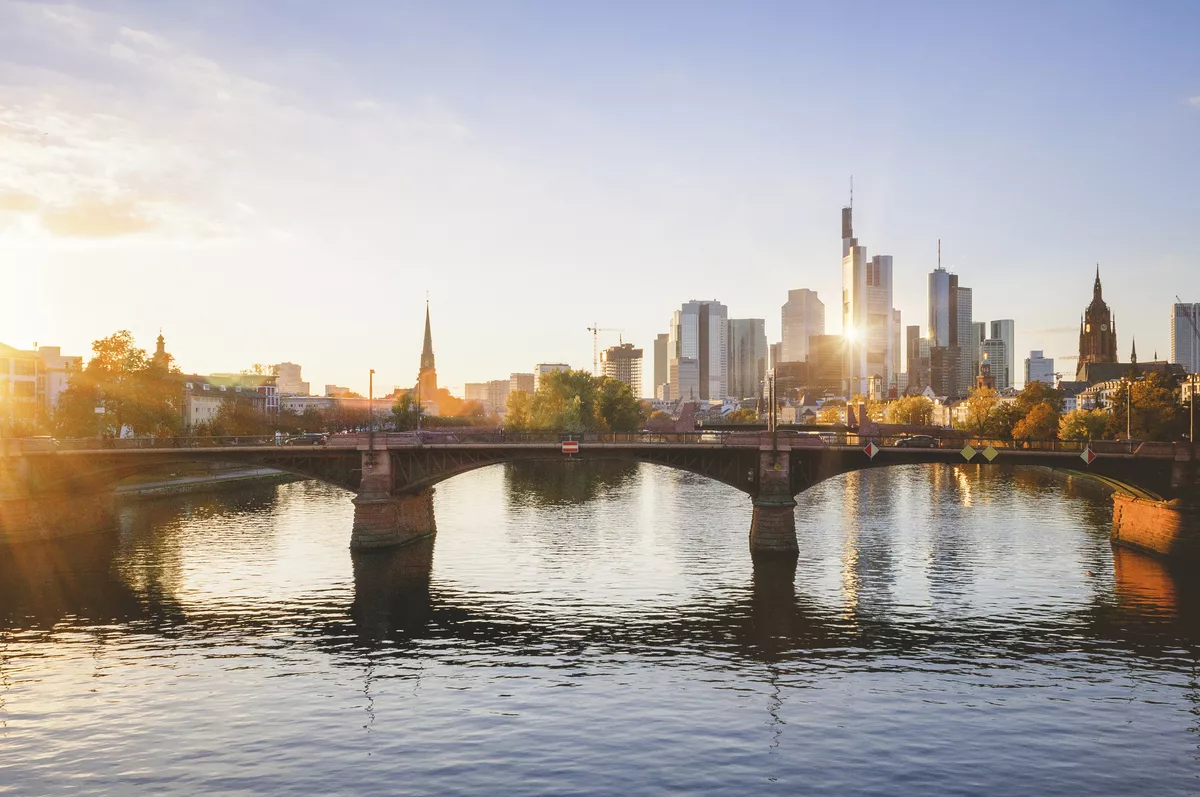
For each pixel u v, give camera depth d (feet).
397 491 347.77
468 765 148.36
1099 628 225.56
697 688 184.55
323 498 526.57
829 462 331.16
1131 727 164.25
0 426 459.32
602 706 174.50
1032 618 235.40
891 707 173.68
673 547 341.21
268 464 351.67
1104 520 405.18
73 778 145.38
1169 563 303.07
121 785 142.82
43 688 186.80
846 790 139.23
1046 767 147.74
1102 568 296.10
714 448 331.98
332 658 206.08
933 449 321.93
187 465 587.68
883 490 547.90
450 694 181.68
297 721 167.94
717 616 239.09
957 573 289.33
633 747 155.22
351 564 310.65
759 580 281.33
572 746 155.74
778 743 156.56
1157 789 140.36
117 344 495.00
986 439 343.26
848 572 292.61
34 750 156.15
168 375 558.15
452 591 269.23
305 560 318.45
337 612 246.27
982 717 168.66
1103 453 310.86
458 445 345.92
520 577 287.69
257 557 324.80
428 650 211.61
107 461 360.07
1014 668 196.34
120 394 486.79
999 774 145.18
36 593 269.85
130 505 483.51
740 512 447.01
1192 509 302.86
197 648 214.48
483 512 451.12
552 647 213.25
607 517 429.38
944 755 152.15
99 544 353.51
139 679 192.13
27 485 348.59
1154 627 226.17
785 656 205.57
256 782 143.13
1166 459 307.78
